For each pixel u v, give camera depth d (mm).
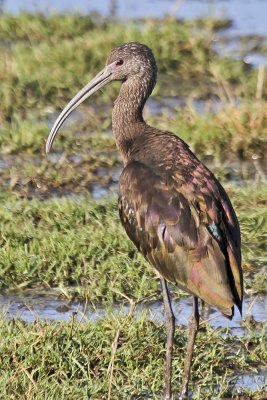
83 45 21781
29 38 23078
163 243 10008
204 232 9805
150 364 10602
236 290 9664
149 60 12125
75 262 13070
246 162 16969
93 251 13242
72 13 24500
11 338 10609
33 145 17375
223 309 9539
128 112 11977
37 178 16047
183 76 21234
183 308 12266
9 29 23500
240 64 21656
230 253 9789
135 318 11805
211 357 10859
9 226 13867
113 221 14133
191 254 9805
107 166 16766
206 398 10180
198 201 9977
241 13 25922
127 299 12133
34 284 12734
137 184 10383
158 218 10070
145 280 12664
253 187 15438
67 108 12672
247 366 10859
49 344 10500
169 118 18266
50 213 14445
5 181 16062
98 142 17484
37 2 26125
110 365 10070
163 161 10461
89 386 10117
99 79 12375
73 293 12445
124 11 25562
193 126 17688
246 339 11352
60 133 17875
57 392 9883
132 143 11570
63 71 20703
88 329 10977
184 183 10133
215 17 24797
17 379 10000
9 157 17078
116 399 10062
